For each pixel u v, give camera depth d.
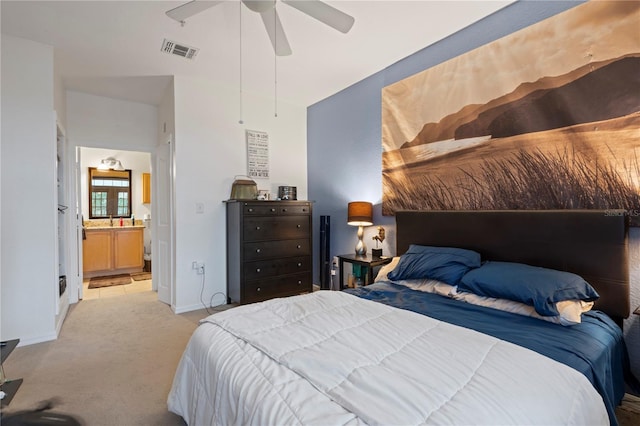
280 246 3.72
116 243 5.61
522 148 2.23
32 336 2.69
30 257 2.69
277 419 0.90
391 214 3.20
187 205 3.55
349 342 1.31
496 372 1.07
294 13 2.33
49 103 2.78
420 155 2.91
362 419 0.86
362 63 3.16
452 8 2.31
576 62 1.98
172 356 2.46
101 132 4.02
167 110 3.76
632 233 1.82
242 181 3.82
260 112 4.07
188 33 2.61
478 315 1.74
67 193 3.81
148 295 4.26
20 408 1.80
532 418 0.90
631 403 1.74
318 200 4.29
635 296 1.81
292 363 1.14
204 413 1.30
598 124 1.90
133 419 1.72
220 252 3.79
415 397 0.92
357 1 2.22
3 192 2.60
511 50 2.28
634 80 1.77
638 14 1.75
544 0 2.12
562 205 2.05
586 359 1.26
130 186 6.17
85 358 2.42
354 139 3.69
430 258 2.31
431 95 2.81
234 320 1.58
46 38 2.68
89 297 4.17
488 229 2.34
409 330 1.44
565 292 1.64
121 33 2.61
